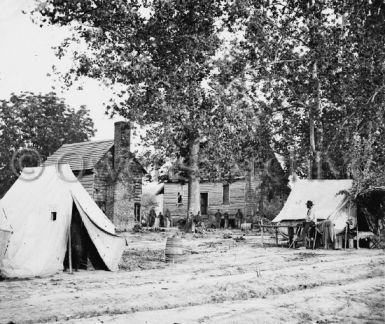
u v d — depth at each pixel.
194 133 24.53
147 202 61.91
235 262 12.77
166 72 21.77
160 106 22.91
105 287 8.26
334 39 23.39
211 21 21.55
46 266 10.36
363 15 11.68
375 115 25.19
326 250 17.20
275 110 28.86
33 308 6.26
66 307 6.33
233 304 6.66
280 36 25.16
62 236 11.04
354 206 19.05
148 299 6.95
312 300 6.93
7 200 11.87
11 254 10.04
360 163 25.88
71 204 11.48
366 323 5.64
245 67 24.12
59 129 58.66
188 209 31.97
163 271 10.79
